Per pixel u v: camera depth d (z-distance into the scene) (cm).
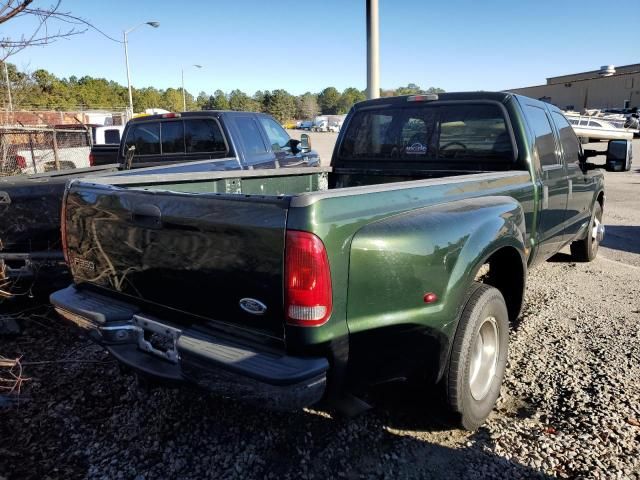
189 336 247
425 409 301
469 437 300
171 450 287
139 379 348
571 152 530
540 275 612
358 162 513
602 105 5156
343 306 232
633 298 526
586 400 332
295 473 268
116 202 276
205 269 243
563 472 268
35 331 447
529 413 323
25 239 440
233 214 229
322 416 318
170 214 250
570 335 431
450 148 459
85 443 293
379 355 247
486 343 315
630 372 366
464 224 287
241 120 745
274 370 218
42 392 346
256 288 228
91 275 305
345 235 231
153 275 266
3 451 283
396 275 246
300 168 478
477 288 302
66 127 1580
